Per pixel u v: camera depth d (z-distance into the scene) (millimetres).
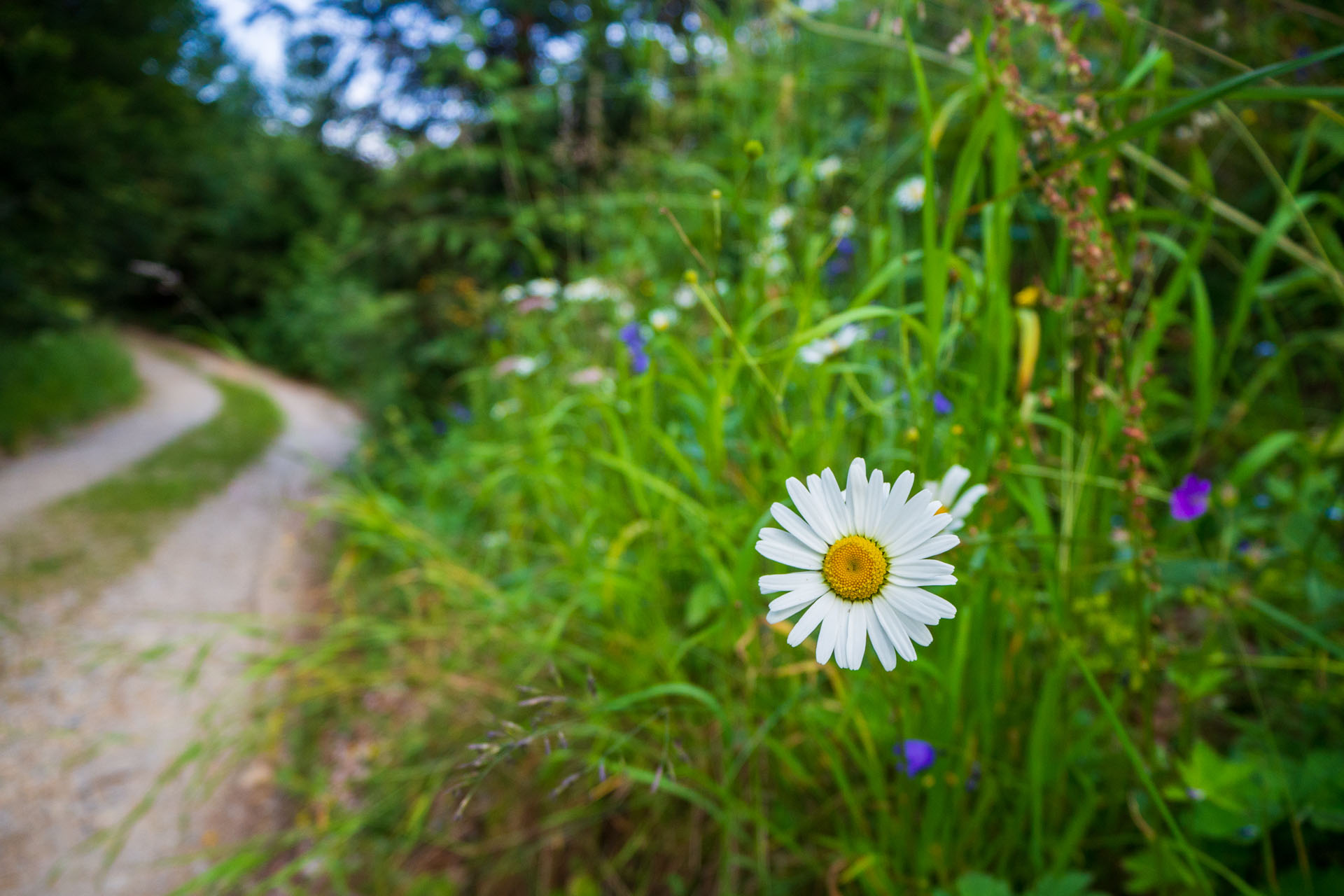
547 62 1416
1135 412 379
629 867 634
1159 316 447
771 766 551
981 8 700
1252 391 619
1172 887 398
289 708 990
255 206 5984
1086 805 410
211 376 4539
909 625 207
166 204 5219
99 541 1722
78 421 2922
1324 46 743
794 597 213
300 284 4727
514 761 730
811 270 510
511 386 1092
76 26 3297
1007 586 433
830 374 573
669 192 1040
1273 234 484
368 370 2418
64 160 3150
